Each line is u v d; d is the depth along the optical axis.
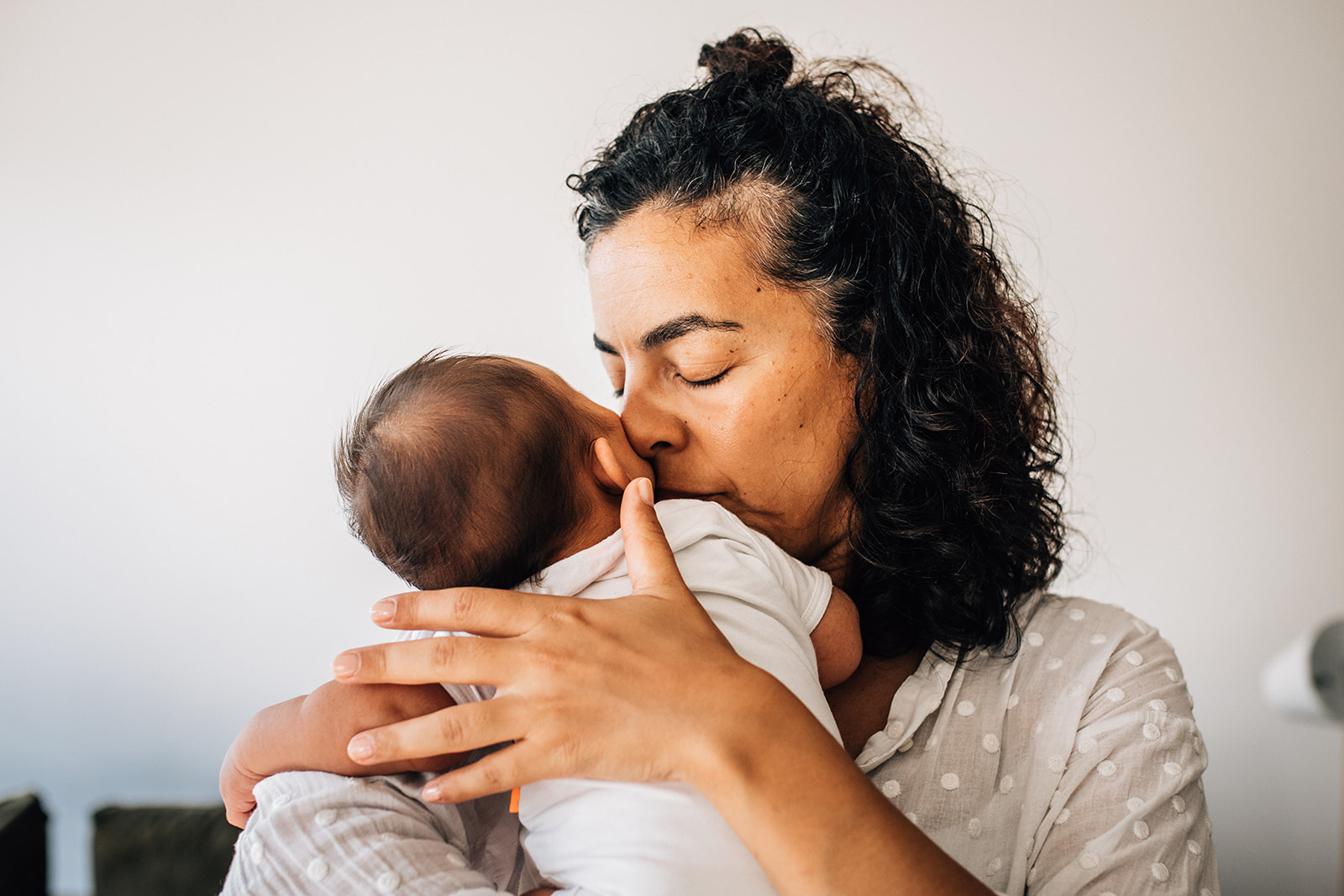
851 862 0.55
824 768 0.57
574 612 0.63
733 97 0.89
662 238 0.82
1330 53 2.08
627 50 2.39
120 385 2.62
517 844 0.80
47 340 2.64
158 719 2.72
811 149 0.87
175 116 2.57
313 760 0.69
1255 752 2.15
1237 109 2.11
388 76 2.49
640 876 0.60
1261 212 2.12
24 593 2.70
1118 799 0.82
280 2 2.52
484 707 0.59
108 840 1.88
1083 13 2.14
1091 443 2.17
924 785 0.87
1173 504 2.17
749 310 0.82
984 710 0.90
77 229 2.61
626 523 0.70
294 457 2.59
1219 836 2.15
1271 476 2.15
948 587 0.92
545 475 0.78
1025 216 2.17
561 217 2.44
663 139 0.86
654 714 0.58
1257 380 2.14
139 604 2.69
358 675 0.61
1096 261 2.16
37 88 2.59
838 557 0.97
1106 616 0.98
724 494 0.88
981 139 2.18
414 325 2.53
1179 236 2.13
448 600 0.63
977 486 0.95
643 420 0.84
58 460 2.66
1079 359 2.17
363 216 2.53
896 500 0.92
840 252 0.84
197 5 2.54
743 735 0.57
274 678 2.66
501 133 2.46
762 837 0.55
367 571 2.60
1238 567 2.16
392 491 0.78
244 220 2.57
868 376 0.88
